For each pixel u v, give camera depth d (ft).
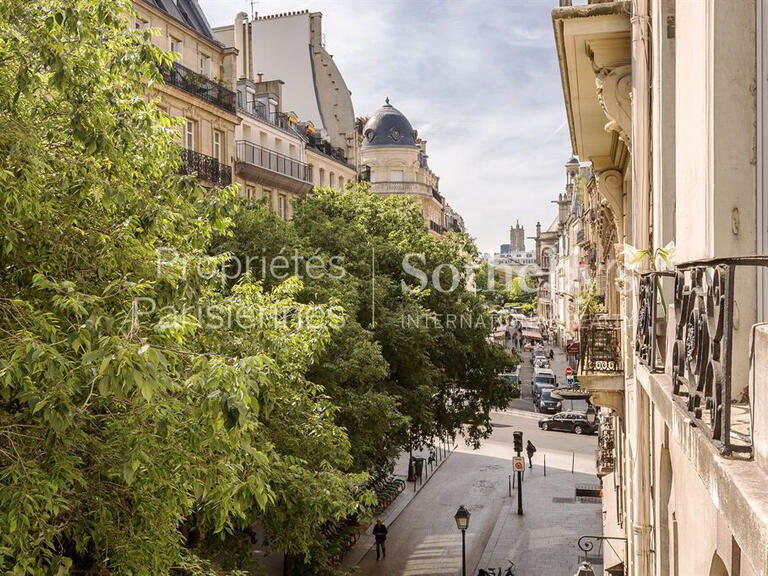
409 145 255.70
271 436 43.34
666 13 25.16
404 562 85.97
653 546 31.30
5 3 26.55
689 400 11.80
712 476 9.89
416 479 127.13
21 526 20.94
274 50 180.65
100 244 29.45
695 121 18.01
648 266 27.76
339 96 183.01
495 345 96.53
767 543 7.16
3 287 27.22
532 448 134.82
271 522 43.98
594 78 39.40
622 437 59.00
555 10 33.04
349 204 97.35
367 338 62.59
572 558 87.40
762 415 8.98
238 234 66.90
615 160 55.98
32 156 24.57
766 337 8.84
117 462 25.98
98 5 29.12
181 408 24.97
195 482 25.04
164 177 34.91
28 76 26.81
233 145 111.04
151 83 32.07
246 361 21.91
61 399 21.01
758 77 15.44
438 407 90.22
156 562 26.30
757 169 15.57
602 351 50.29
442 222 319.06
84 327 20.77
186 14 105.40
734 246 15.71
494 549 91.15
